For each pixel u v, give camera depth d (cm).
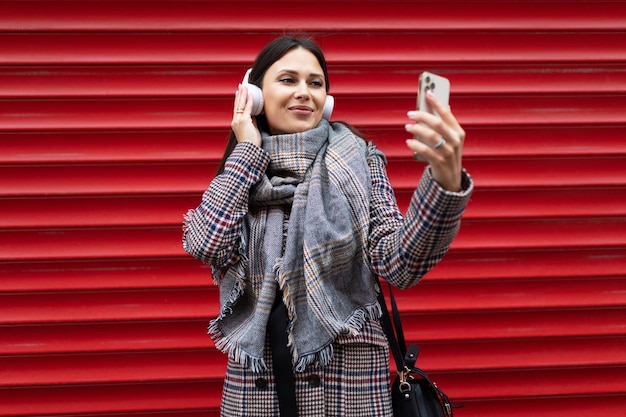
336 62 325
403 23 328
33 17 314
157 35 320
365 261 188
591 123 331
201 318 323
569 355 335
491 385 335
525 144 331
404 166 329
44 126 314
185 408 325
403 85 329
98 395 324
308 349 180
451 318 332
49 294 319
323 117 219
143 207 321
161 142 321
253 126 202
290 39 210
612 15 333
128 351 323
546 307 332
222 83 323
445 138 145
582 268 333
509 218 331
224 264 192
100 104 318
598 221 334
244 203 192
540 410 337
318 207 186
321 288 180
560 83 333
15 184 315
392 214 190
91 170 318
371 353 190
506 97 332
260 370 185
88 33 317
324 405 184
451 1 329
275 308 189
